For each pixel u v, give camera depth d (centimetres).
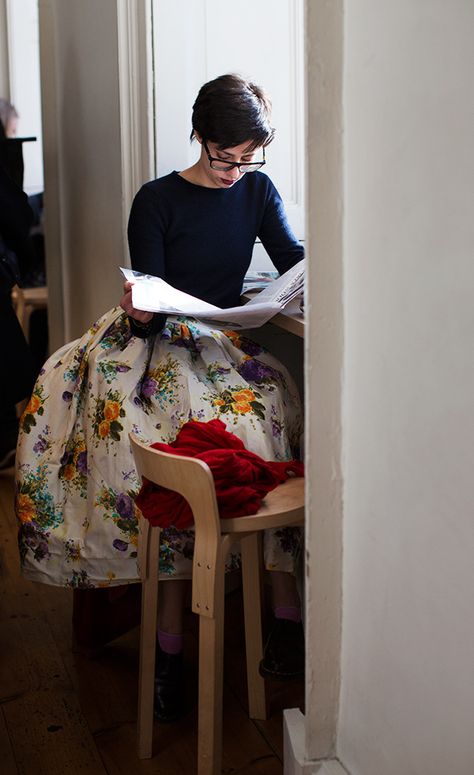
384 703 161
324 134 160
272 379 235
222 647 184
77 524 229
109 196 314
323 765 181
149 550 202
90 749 210
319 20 156
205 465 174
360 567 168
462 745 136
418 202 138
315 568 174
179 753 209
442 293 133
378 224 151
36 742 212
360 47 152
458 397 131
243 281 279
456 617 135
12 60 494
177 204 248
